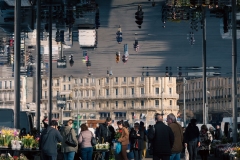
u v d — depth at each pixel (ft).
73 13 187.73
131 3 201.05
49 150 102.47
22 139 114.32
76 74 220.02
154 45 212.23
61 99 296.30
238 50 216.95
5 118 145.18
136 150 145.69
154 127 95.45
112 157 137.90
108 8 200.95
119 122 139.44
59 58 219.00
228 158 148.25
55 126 103.76
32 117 172.55
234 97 154.40
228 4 156.97
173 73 216.33
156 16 203.21
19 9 133.90
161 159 96.48
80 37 202.49
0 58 210.59
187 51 215.31
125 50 211.82
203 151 144.46
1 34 205.46
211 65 217.77
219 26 208.95
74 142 114.21
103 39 208.13
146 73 216.74
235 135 154.71
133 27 205.77
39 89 166.40
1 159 106.52
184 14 188.96
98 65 217.36
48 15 189.98
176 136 104.17
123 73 216.54
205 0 156.25
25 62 221.46
